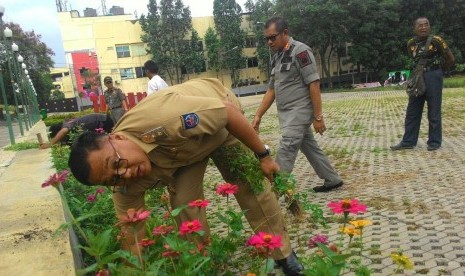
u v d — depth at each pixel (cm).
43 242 229
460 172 457
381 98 1989
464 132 733
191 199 233
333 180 421
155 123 199
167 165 215
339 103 1888
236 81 4872
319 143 756
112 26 4531
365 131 869
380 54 4034
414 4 3872
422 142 657
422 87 573
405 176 461
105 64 4578
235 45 4675
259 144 223
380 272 244
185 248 168
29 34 4769
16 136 1560
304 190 438
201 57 4619
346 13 3662
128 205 228
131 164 197
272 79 411
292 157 380
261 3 4734
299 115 378
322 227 318
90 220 289
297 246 288
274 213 238
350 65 4775
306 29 3772
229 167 234
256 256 194
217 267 212
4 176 475
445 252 267
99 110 1586
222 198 431
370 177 469
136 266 170
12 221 281
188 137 202
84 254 265
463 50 4119
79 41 5028
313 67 375
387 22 3916
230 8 4628
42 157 625
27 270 193
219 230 328
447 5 3866
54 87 6350
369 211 354
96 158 192
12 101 4234
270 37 386
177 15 4488
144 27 4462
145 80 4691
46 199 337
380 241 289
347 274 244
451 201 364
